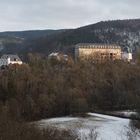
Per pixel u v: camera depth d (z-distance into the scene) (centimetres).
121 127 8812
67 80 15462
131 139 3891
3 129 2456
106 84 15525
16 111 9725
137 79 16225
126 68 17988
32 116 11612
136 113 11669
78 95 13988
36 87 13538
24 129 2569
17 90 12888
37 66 16675
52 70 16450
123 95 14550
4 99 12250
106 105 14362
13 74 14138
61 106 12962
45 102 12531
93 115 12194
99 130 8238
